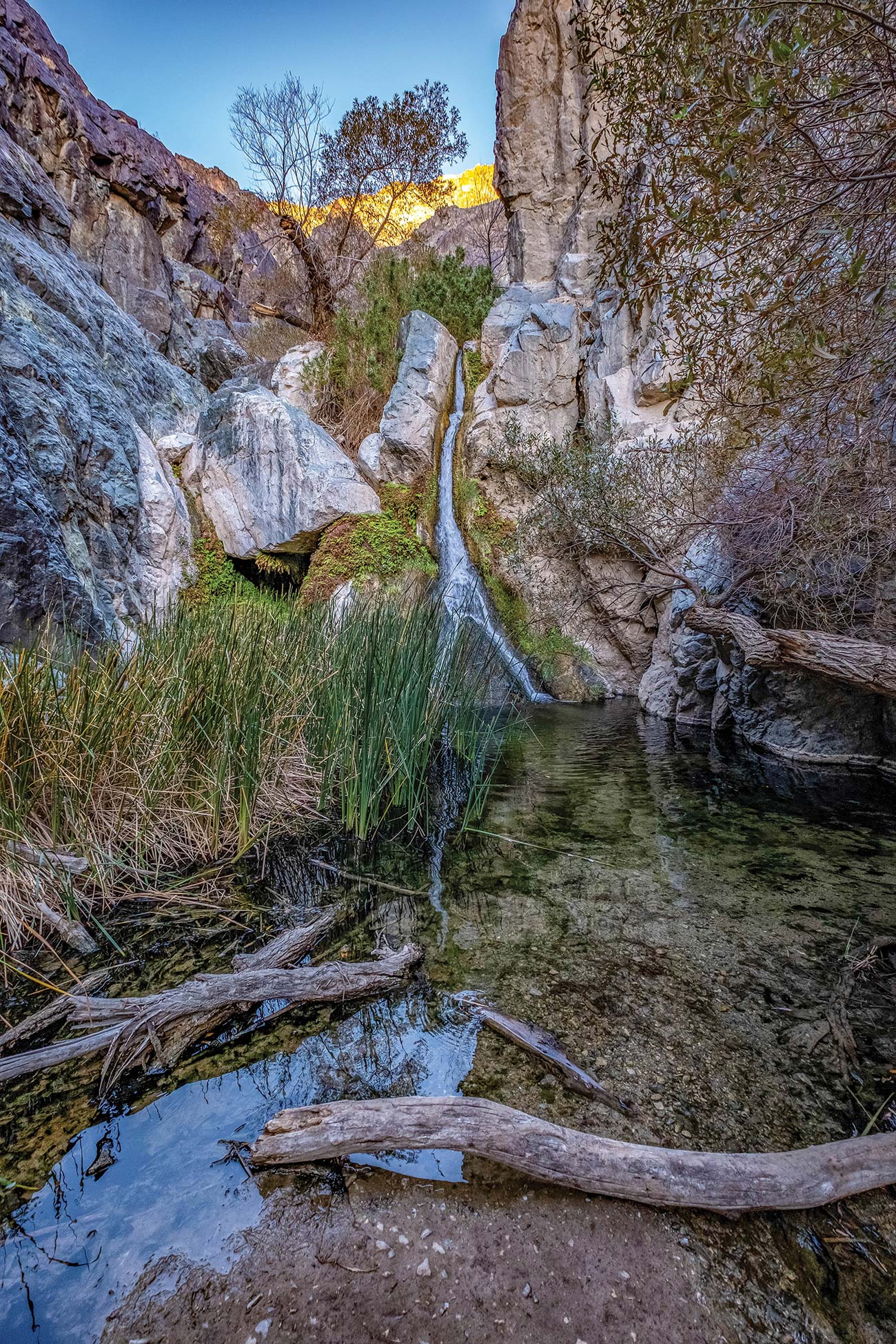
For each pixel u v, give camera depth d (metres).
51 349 6.14
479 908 2.25
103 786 2.46
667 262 2.36
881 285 1.92
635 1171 1.08
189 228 13.41
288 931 2.02
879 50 1.47
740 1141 1.22
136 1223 1.04
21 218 7.28
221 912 2.19
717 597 4.69
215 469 7.79
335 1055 1.47
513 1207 1.08
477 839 2.93
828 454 2.73
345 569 7.37
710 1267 0.98
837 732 4.37
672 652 6.33
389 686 3.25
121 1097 1.33
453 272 10.05
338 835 2.96
